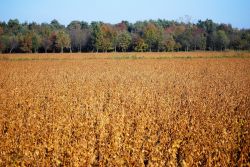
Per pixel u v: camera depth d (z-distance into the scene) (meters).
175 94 19.02
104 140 10.23
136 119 12.51
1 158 8.93
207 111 14.04
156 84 23.45
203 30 120.31
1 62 49.72
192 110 14.21
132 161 8.45
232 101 16.66
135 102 16.09
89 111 14.22
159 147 9.38
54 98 17.34
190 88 21.52
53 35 96.81
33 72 34.06
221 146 9.42
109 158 8.71
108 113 13.62
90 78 27.47
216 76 29.27
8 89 21.53
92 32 96.88
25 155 8.85
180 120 12.12
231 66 39.72
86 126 11.49
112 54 71.12
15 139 10.40
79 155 8.82
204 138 10.03
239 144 9.96
